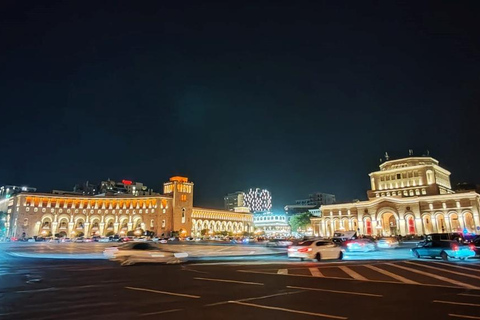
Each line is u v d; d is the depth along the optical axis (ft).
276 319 27.40
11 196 471.62
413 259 89.76
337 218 376.07
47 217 458.50
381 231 343.67
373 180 393.09
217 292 39.58
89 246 206.39
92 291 40.42
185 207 490.49
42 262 83.51
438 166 374.22
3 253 126.52
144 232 437.99
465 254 85.30
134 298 36.14
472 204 295.89
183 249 157.28
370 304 32.71
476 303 32.94
